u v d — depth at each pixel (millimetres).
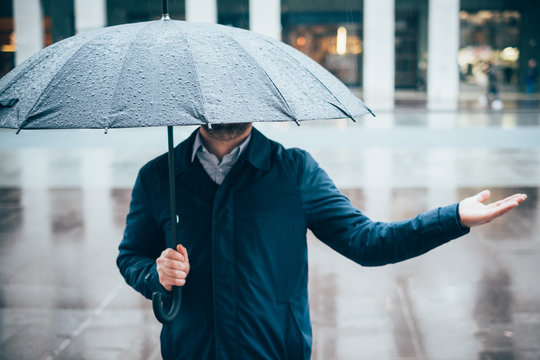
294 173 2312
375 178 11539
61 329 4789
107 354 4352
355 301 5383
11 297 5484
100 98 1856
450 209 2115
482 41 39625
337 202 2309
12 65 37688
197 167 2299
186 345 2256
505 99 34656
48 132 21297
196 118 1803
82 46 2031
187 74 1901
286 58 2150
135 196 2420
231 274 2207
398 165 13117
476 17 39438
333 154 14891
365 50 33156
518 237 7332
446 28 33531
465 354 4301
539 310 5102
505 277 5953
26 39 33344
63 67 1970
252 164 2254
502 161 13555
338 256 6715
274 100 1928
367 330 4746
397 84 42500
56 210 9039
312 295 5543
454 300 5367
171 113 1809
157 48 1975
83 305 5309
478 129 20297
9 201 9727
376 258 2201
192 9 32875
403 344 4484
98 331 4754
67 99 1885
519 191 10133
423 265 6348
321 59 41375
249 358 2201
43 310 5180
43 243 7258
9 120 1912
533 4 38906
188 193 2277
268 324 2213
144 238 2424
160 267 2117
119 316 5062
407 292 5594
